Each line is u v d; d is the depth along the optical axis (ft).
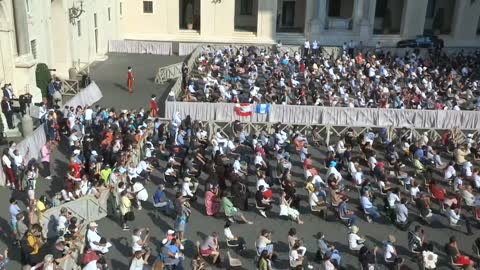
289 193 65.31
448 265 56.70
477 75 123.03
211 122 86.48
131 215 59.52
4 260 49.37
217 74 113.60
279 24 178.50
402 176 73.20
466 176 73.61
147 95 106.73
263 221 63.62
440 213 66.90
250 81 109.09
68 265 47.67
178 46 151.43
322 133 90.02
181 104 91.20
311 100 103.40
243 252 56.54
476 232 63.26
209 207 63.41
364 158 79.41
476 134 90.17
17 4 87.10
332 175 67.41
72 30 112.78
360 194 67.26
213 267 54.19
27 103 83.25
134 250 52.49
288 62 124.88
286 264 55.47
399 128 89.10
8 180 66.39
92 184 62.95
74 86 100.53
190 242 58.39
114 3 146.92
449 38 166.71
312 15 160.15
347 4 176.35
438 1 175.83
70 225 51.93
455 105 95.96
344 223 63.87
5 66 86.58
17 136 79.20
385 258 54.49
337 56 140.97
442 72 121.90
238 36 159.63
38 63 95.40
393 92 101.50
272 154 80.02
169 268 49.98
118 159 66.69
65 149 78.43
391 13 176.35
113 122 78.43
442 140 86.53
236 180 65.87
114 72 122.83
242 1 176.04
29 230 50.42
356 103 98.02
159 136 79.87
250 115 91.71
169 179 69.36
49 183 68.28
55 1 106.32
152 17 157.79
